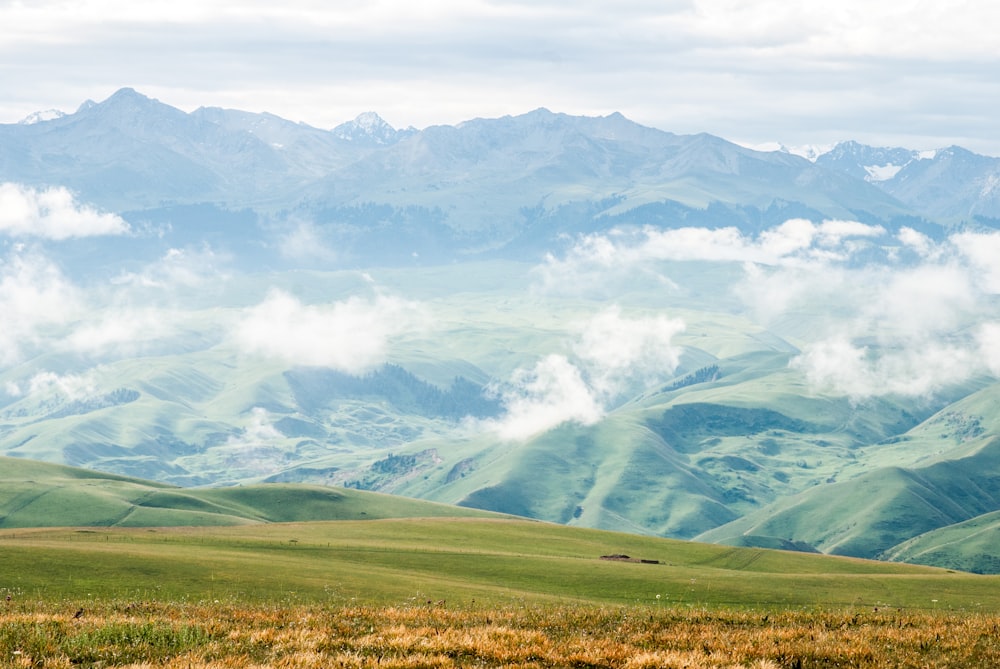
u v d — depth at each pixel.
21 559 96.88
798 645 32.19
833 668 30.06
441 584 100.69
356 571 110.12
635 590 108.44
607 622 38.88
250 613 39.28
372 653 29.41
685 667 27.89
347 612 39.12
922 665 30.14
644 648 31.42
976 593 114.44
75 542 131.00
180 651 29.27
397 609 42.94
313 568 109.19
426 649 29.59
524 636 32.00
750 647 31.27
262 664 27.39
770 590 107.38
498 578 118.31
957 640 33.72
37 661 26.91
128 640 30.62
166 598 77.00
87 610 40.53
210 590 83.88
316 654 28.64
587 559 144.38
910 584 119.00
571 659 28.88
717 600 99.12
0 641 29.16
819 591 108.75
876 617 40.94
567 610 44.66
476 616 39.34
